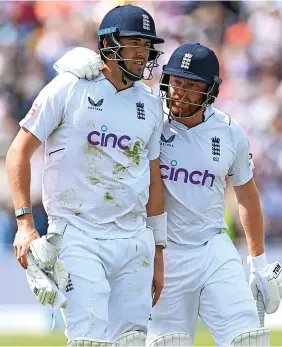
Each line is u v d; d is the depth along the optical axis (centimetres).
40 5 5262
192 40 5309
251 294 2158
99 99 1961
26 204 1914
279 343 3183
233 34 5350
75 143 1947
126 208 1988
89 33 5228
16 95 5050
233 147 2181
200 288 2175
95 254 1953
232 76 5253
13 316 3722
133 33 1944
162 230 2103
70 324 1920
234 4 5419
